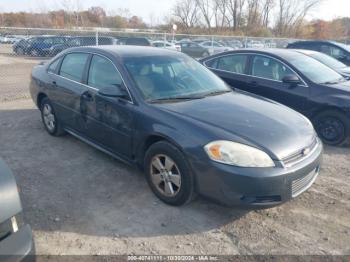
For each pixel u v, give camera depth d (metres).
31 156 4.70
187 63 4.63
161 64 4.31
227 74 6.70
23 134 5.60
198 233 3.08
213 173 3.02
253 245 2.93
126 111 3.76
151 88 3.86
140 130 3.61
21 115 6.78
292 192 3.12
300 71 5.82
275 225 3.22
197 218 3.29
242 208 3.01
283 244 2.95
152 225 3.17
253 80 6.30
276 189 2.99
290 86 5.85
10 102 8.05
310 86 5.65
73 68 4.82
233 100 4.00
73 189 3.80
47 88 5.23
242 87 6.46
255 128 3.27
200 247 2.89
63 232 3.04
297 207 3.54
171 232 3.08
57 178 4.06
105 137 4.19
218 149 3.02
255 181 2.92
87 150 4.93
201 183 3.13
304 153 3.25
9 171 2.15
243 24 52.56
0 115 6.76
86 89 4.39
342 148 5.47
